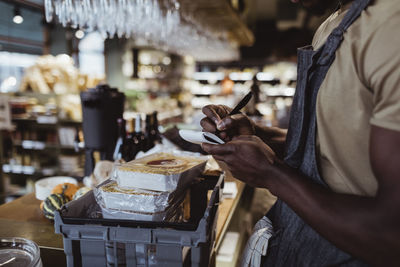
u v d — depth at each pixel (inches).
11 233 44.8
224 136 33.4
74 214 31.7
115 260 28.5
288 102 333.7
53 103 185.2
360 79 24.0
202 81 391.2
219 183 37.5
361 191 25.9
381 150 20.1
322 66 27.7
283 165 26.8
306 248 29.6
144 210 30.6
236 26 151.4
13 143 188.4
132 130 74.2
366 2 24.4
